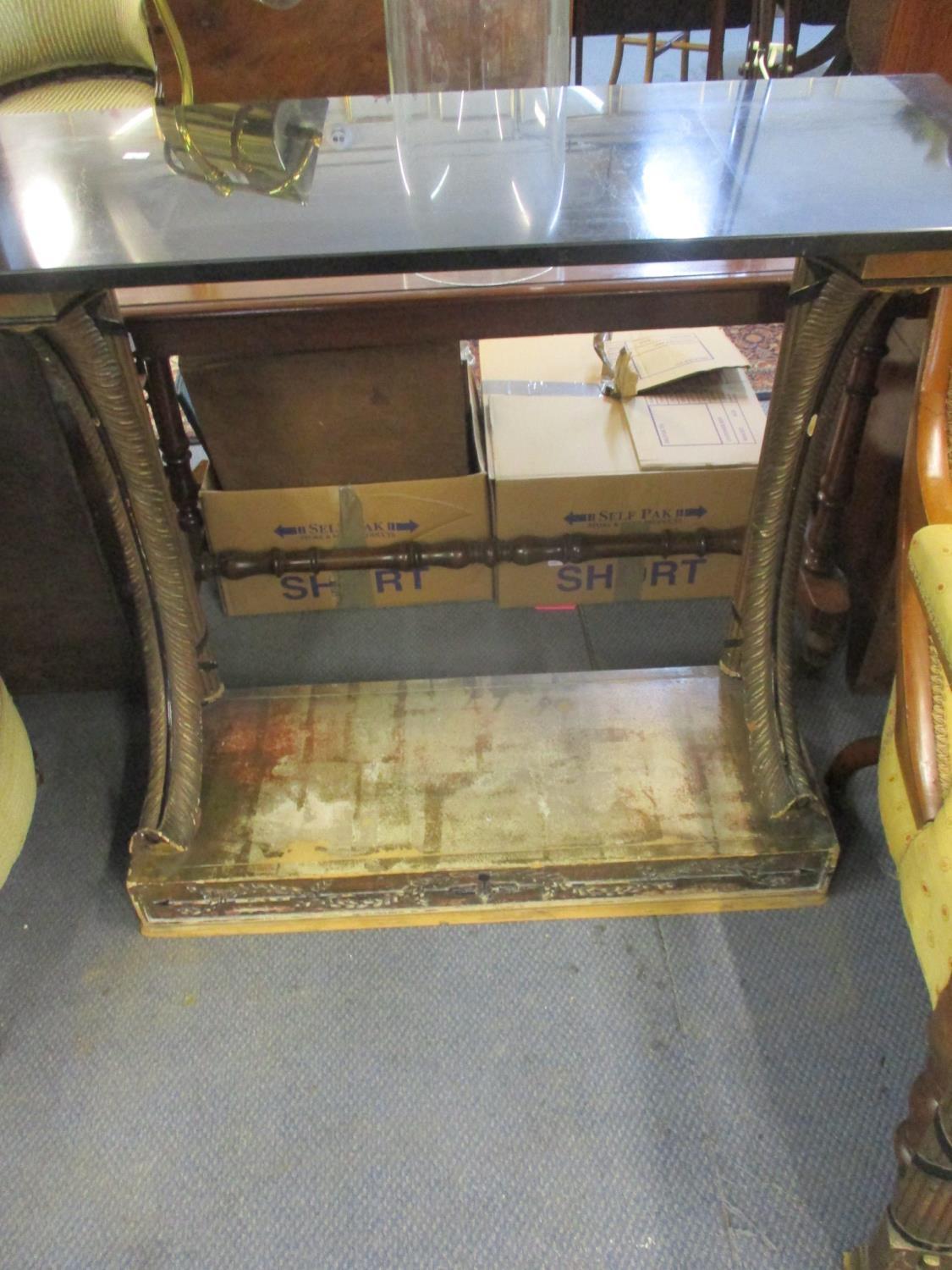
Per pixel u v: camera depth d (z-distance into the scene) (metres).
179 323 1.06
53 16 1.56
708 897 1.13
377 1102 0.98
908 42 1.14
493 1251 0.87
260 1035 1.04
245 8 1.40
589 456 1.40
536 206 0.67
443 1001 1.06
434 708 1.25
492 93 0.89
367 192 0.71
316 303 1.05
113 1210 0.91
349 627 1.55
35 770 0.94
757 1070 0.99
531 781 1.15
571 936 1.11
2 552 1.23
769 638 1.11
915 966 1.07
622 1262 0.86
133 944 1.12
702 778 1.15
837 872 1.16
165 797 1.10
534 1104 0.97
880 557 1.29
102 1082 1.00
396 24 0.91
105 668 1.39
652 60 2.66
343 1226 0.89
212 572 1.44
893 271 0.74
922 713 0.79
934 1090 0.65
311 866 1.08
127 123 0.86
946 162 0.72
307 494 1.40
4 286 0.63
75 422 1.07
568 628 1.52
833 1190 0.90
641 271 1.07
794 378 0.92
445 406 1.32
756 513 1.05
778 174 0.71
